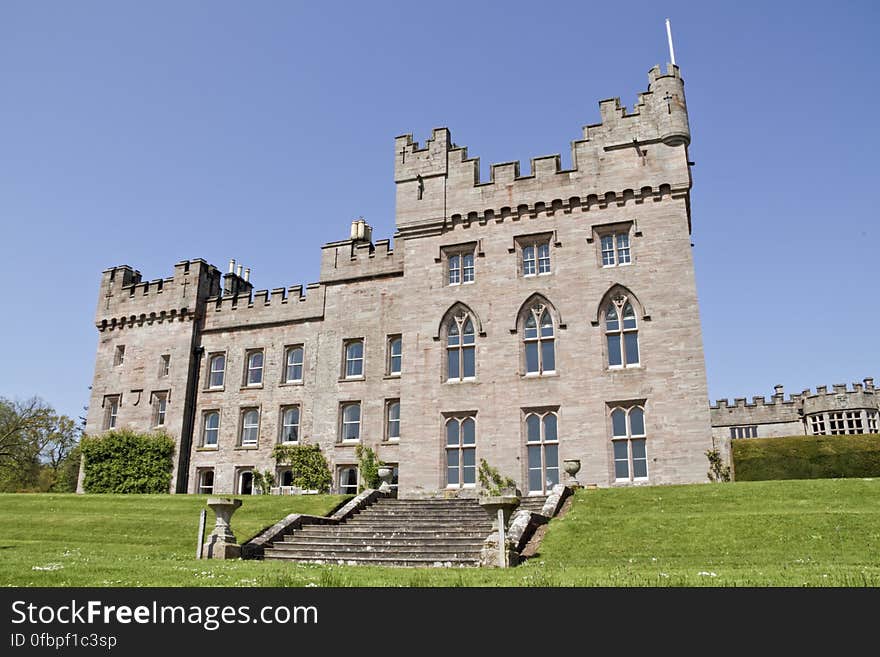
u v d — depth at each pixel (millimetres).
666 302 30203
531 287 32438
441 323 33625
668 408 29031
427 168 35812
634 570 14273
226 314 43219
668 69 32719
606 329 31000
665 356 29609
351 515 26109
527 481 30344
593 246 31922
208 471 41375
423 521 24281
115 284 46375
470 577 13172
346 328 39656
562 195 32906
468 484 31297
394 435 36906
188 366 42562
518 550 18672
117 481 41656
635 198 31859
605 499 23672
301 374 40469
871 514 18672
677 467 28312
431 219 34969
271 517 26531
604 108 33312
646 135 32344
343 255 40938
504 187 34094
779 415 56844
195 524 25438
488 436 31312
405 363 33688
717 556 16578
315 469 37719
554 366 31359
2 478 63156
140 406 43188
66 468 69562
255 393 41031
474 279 33625
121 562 16547
